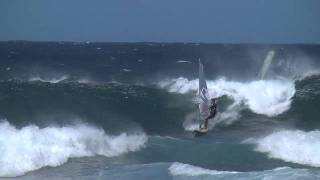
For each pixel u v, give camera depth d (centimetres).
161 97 10725
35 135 6172
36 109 9094
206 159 6319
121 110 9581
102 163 6000
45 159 5891
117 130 7619
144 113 9475
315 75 13475
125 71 18788
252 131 8231
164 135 7794
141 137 7325
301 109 10069
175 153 6619
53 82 12600
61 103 9738
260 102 10475
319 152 6241
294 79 12331
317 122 9150
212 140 7406
